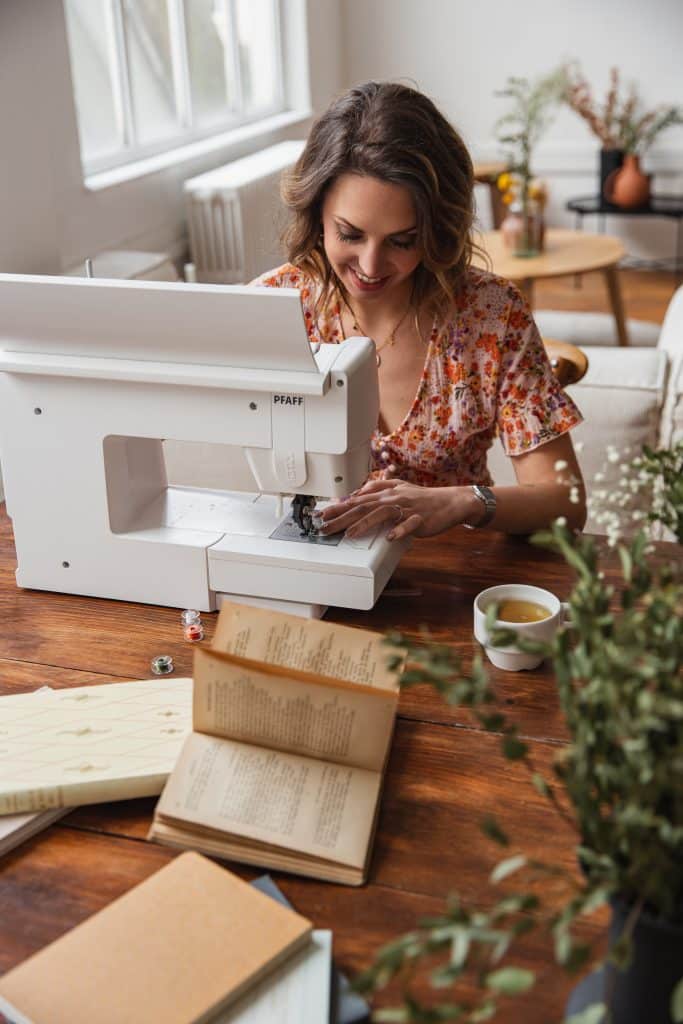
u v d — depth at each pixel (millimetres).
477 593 1403
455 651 1276
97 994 820
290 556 1334
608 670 688
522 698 1191
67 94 3285
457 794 1055
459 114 5863
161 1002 812
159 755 1069
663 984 733
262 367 1269
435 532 1467
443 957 870
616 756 716
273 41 5160
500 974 590
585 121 5730
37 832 1023
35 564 1452
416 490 1483
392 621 1344
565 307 5434
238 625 1134
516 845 987
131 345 1300
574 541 839
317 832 970
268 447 1308
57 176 3279
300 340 1222
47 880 966
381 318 1731
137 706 1158
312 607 1354
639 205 5332
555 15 5543
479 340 1702
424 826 1014
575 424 1679
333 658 1108
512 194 4297
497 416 1729
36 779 1028
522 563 1478
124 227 3754
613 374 2877
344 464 1311
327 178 1510
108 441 1360
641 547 799
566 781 702
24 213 3020
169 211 4094
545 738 1129
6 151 2906
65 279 1272
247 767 1021
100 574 1428
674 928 706
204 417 1311
